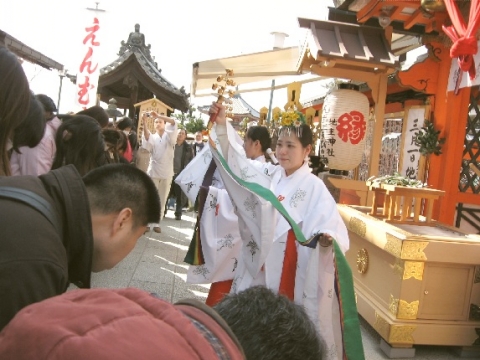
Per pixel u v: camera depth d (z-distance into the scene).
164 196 7.74
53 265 1.14
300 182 2.97
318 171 6.28
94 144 2.74
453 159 5.35
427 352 3.81
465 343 3.71
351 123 5.34
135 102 10.68
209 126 2.81
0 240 1.10
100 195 1.40
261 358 0.88
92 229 1.34
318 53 4.99
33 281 1.10
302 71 5.92
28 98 1.74
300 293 2.71
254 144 3.70
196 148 10.85
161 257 5.93
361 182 5.60
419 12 4.96
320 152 5.63
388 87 6.58
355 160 5.43
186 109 11.42
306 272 2.62
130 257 5.77
